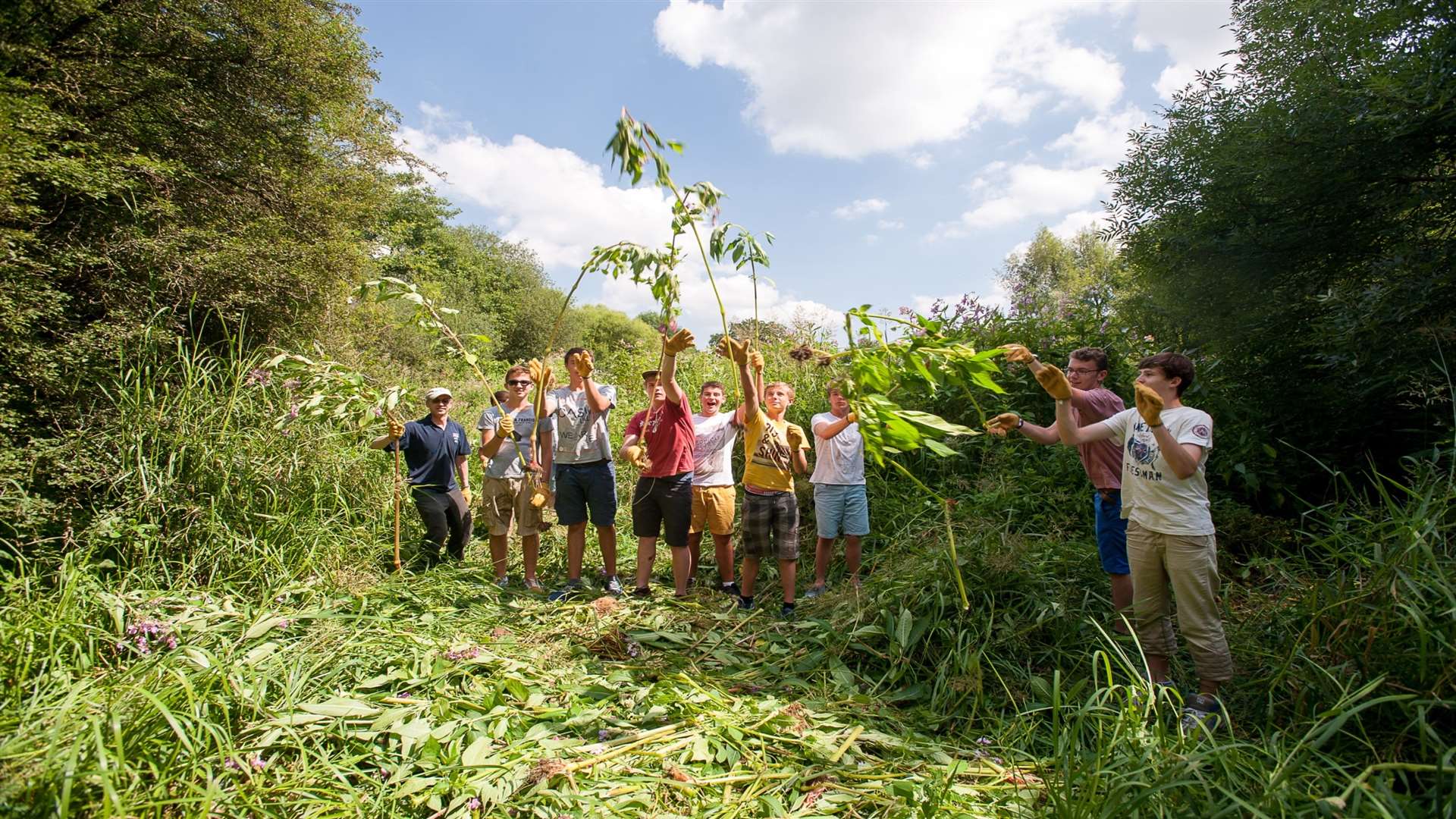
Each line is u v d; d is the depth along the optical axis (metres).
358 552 4.51
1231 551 4.30
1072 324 5.91
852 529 4.47
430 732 2.43
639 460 4.32
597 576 5.12
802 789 2.31
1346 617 2.63
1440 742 1.86
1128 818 1.87
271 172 8.01
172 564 3.82
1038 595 3.47
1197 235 5.18
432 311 4.12
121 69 6.35
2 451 3.75
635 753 2.44
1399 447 4.46
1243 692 2.81
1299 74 4.65
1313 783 1.97
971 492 5.04
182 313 6.00
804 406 6.68
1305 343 4.58
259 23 7.70
